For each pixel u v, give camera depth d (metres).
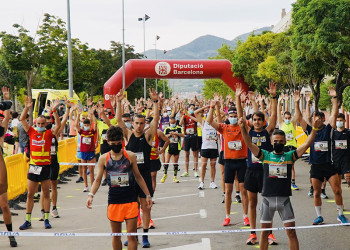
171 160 21.30
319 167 8.90
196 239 8.06
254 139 7.92
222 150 11.34
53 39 40.28
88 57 51.41
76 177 16.66
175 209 10.70
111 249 7.56
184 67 35.44
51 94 36.62
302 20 19.70
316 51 19.48
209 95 77.88
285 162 6.55
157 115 7.87
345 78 22.95
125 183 6.20
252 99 9.16
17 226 9.27
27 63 39.88
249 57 36.28
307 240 7.82
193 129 16.09
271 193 6.57
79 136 13.59
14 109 56.47
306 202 11.03
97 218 9.89
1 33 39.59
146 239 7.69
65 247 7.72
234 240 7.94
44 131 9.12
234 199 11.76
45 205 9.11
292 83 33.75
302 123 9.11
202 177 13.41
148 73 35.44
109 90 35.19
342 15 18.25
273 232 8.38
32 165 9.02
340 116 9.98
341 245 7.47
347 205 10.60
